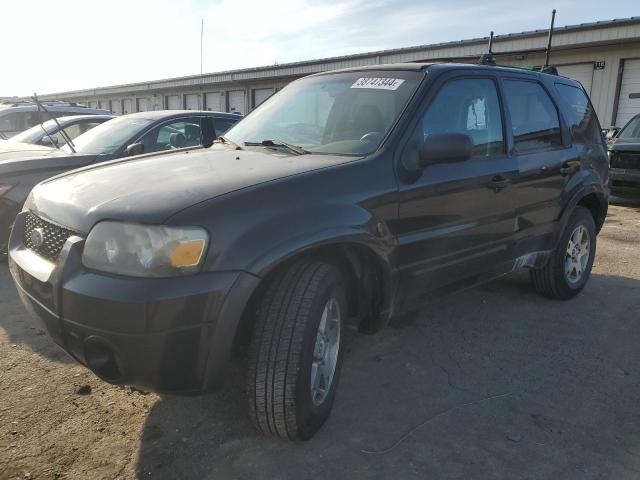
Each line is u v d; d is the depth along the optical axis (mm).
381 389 3139
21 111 10508
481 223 3469
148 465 2441
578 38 16203
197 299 2119
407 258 2984
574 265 4676
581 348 3721
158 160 3053
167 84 35219
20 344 3598
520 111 3963
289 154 3043
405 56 20594
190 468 2428
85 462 2449
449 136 2879
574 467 2463
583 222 4652
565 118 4469
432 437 2676
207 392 2268
